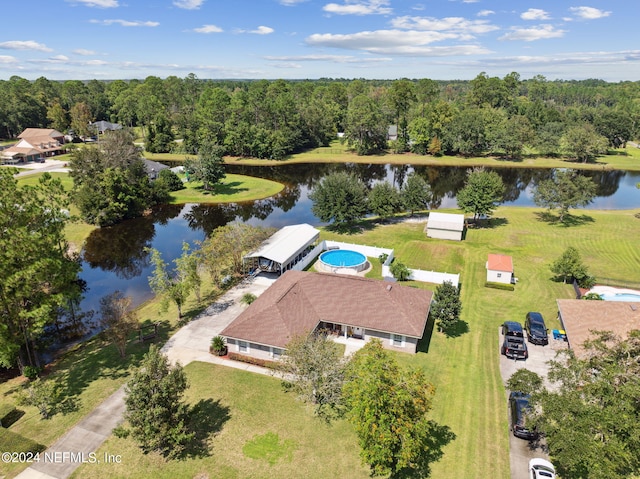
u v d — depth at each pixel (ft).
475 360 110.93
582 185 228.02
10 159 388.57
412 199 228.84
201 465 78.69
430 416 90.68
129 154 277.03
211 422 89.10
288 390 99.35
